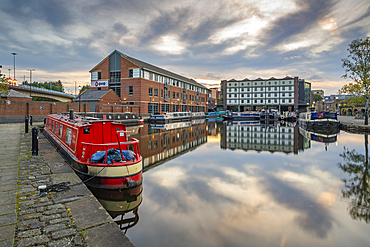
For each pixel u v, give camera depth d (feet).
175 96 204.95
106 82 163.02
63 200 16.79
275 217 19.34
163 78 182.80
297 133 93.71
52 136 44.47
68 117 44.62
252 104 285.23
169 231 17.22
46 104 105.60
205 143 66.39
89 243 11.72
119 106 135.44
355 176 31.63
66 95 236.84
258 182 29.22
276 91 273.75
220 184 28.48
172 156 46.96
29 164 26.81
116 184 24.17
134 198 23.84
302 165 38.52
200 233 16.88
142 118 143.64
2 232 12.14
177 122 163.22
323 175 32.30
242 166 38.19
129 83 154.61
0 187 18.99
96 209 15.57
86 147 26.22
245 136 83.82
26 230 12.55
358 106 224.53
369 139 71.61
